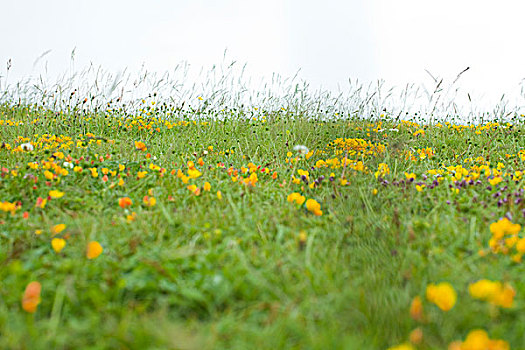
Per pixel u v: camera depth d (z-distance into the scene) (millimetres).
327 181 3383
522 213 2619
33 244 2191
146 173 3602
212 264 1905
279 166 4227
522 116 7566
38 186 3217
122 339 1394
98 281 1799
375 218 2482
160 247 2104
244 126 7012
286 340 1439
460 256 2010
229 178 3643
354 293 1661
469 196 3152
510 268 1888
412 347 1364
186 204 2967
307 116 7164
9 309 1624
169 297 1699
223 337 1450
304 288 1724
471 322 1499
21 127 6121
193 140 5957
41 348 1364
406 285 1691
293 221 2539
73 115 6734
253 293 1702
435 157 4902
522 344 1392
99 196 3061
